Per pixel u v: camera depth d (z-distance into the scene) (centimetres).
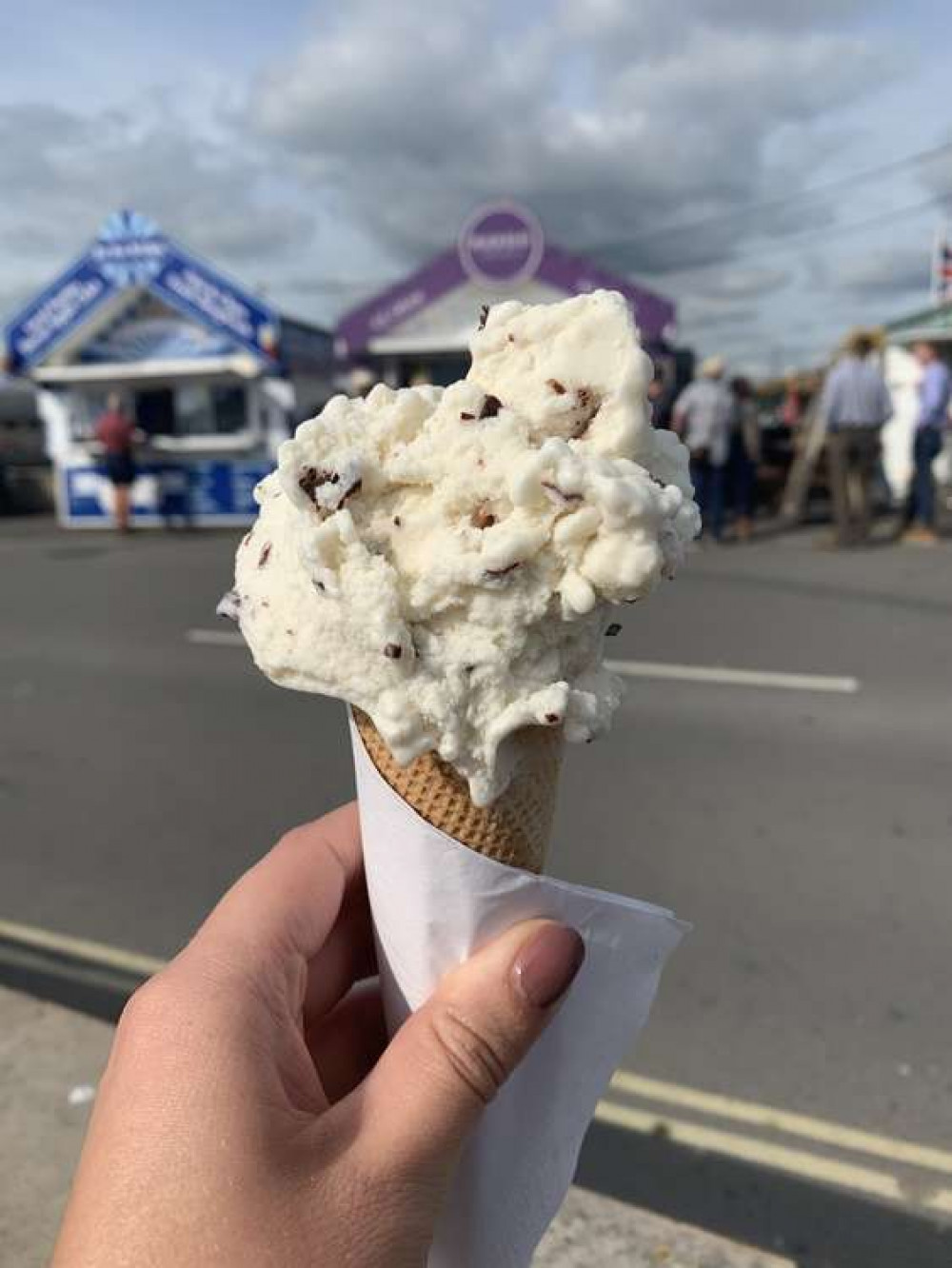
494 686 117
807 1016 275
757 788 432
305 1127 104
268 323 1457
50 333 1536
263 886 139
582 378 122
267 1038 114
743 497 1166
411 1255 102
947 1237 207
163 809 429
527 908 122
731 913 328
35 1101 230
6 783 469
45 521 1780
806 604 794
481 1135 126
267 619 122
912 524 1126
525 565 116
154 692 615
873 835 383
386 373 1805
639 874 356
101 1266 92
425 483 121
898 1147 230
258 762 484
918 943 307
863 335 1043
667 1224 196
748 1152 231
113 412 1476
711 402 1105
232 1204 95
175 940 325
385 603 113
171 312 1540
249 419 1543
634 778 448
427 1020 112
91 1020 263
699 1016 277
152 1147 98
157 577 1063
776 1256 189
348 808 159
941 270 1659
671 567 119
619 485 111
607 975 130
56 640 772
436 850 120
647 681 600
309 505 119
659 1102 246
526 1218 134
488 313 132
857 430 1045
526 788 128
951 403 1113
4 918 343
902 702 545
